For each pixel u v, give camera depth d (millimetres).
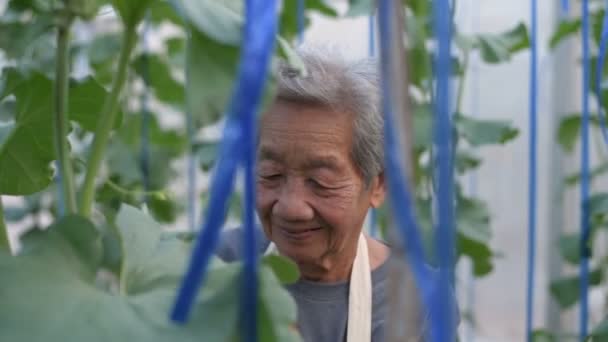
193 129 490
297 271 587
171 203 1993
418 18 532
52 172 734
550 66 2432
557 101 2377
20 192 734
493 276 2646
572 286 1837
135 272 544
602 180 2457
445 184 471
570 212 2398
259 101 404
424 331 632
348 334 1005
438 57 480
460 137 1797
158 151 2068
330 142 911
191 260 406
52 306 453
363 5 1683
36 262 485
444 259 459
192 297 410
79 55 2004
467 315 2086
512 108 2506
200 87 469
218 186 401
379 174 1031
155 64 2039
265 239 1112
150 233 584
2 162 719
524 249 2586
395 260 418
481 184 2625
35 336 435
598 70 825
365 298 1020
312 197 940
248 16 393
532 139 1410
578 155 2383
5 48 582
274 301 465
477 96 2527
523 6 2393
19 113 693
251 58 389
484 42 1719
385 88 407
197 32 485
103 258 542
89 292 477
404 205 409
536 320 2600
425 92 1329
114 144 1926
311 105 904
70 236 518
